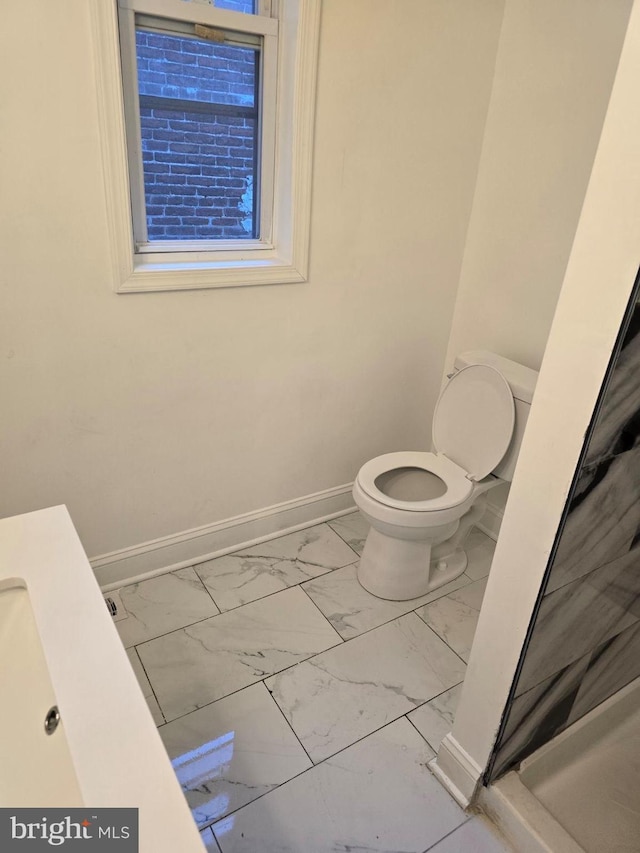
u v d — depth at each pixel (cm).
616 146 85
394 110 197
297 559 229
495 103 214
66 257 159
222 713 165
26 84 139
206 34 169
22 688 106
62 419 176
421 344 248
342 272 212
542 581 114
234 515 228
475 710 137
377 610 205
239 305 194
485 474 206
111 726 87
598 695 161
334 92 183
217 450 211
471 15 197
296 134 181
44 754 93
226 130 186
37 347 164
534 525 112
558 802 151
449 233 232
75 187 153
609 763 162
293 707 168
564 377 101
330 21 172
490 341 238
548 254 208
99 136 151
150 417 192
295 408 224
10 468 173
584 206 91
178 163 182
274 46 178
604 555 126
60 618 105
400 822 140
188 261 189
